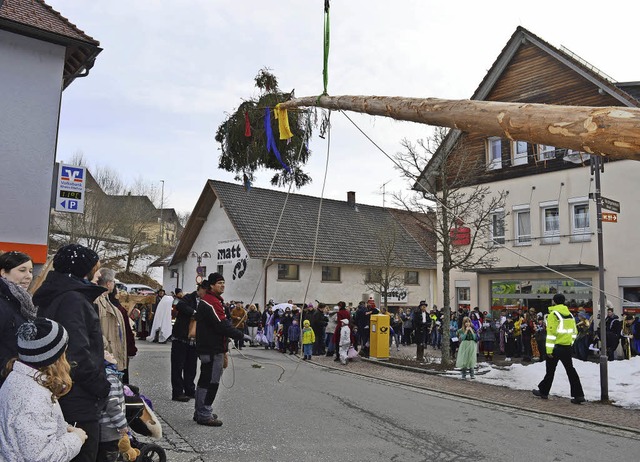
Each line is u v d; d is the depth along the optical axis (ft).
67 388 8.89
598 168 34.27
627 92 65.92
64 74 45.21
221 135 36.32
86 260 11.53
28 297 10.91
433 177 51.57
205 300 22.54
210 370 22.52
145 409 15.24
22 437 8.14
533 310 57.88
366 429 23.75
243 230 92.48
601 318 33.30
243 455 18.83
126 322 22.43
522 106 7.77
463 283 74.59
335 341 55.36
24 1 40.45
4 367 9.36
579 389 32.19
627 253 58.65
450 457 19.89
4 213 37.01
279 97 33.65
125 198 159.53
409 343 78.33
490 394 35.17
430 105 9.69
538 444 22.29
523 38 68.74
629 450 21.74
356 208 119.24
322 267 96.94
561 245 64.23
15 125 37.93
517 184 69.05
